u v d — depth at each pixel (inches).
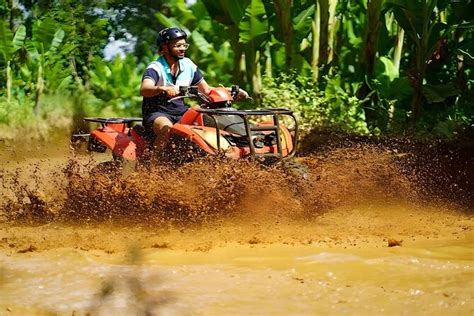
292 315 301.0
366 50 974.4
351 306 312.3
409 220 512.1
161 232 477.7
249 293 331.0
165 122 543.8
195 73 583.2
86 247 431.5
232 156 521.0
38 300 319.0
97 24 1467.8
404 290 333.1
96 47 1497.3
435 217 523.8
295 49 1021.2
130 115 1315.2
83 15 1528.1
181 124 537.0
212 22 1137.4
